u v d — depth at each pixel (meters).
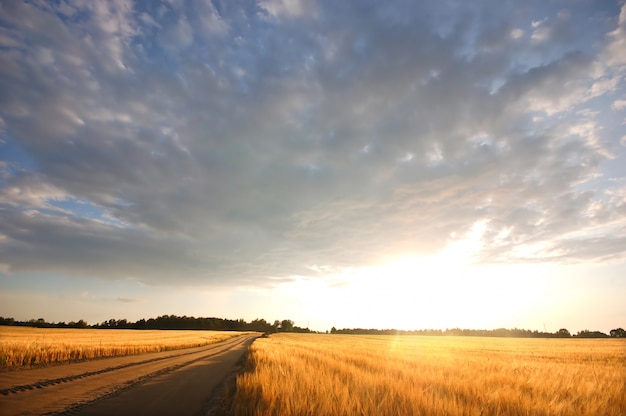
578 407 8.93
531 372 15.04
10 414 8.26
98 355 26.73
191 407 9.52
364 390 10.03
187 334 102.75
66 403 9.65
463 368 16.06
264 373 12.52
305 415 7.59
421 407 8.10
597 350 47.28
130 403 9.88
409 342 68.88
